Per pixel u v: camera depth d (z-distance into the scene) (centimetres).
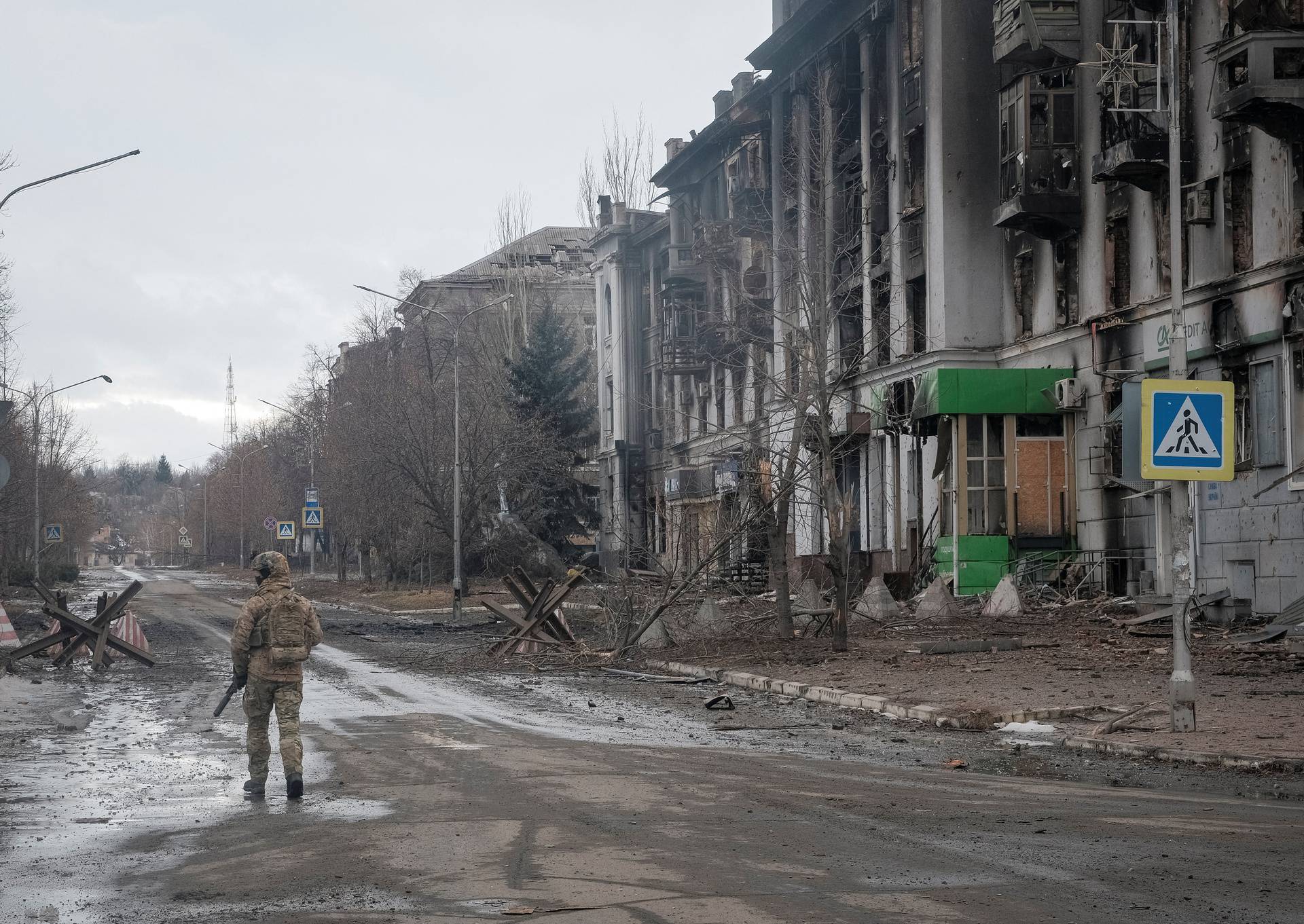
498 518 6281
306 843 842
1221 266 2789
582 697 1930
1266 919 621
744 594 3244
